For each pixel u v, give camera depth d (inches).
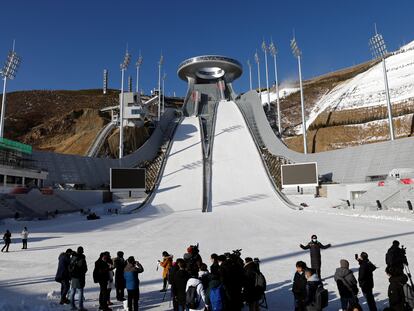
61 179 2049.7
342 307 305.7
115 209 1708.9
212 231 966.4
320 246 410.9
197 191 1963.6
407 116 2701.8
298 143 2906.0
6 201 1441.9
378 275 453.7
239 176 2118.6
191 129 2888.8
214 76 4106.8
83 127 3747.5
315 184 1850.4
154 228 1074.1
